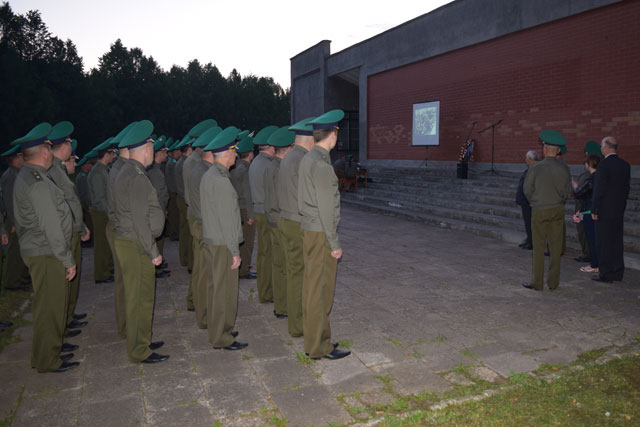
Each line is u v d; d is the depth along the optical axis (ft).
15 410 10.00
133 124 12.21
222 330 12.96
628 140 33.12
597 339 13.61
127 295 12.05
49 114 135.13
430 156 54.80
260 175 16.78
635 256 22.26
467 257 24.86
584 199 20.79
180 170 22.27
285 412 9.87
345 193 53.42
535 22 39.37
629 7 32.40
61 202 11.24
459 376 11.48
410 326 14.90
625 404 9.92
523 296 17.89
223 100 245.04
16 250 18.88
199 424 9.46
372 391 10.78
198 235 14.28
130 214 11.74
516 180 39.22
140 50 221.25
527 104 41.42
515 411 9.75
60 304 11.60
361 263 23.73
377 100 64.49
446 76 51.24
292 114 90.89
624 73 33.06
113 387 11.03
